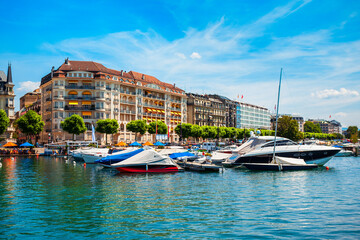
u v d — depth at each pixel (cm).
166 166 4578
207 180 3691
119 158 4741
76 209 2230
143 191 2944
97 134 11050
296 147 5034
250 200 2514
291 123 13062
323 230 1742
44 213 2119
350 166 5594
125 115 12125
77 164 5981
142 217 2019
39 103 12875
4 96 11100
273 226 1816
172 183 3456
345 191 2911
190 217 2012
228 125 19612
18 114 16988
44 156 8344
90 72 11138
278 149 5034
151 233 1708
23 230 1766
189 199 2566
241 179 3769
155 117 13388
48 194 2795
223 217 2006
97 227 1816
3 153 8525
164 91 13788
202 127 13512
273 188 3089
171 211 2166
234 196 2684
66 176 4072
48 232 1730
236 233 1698
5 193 2839
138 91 12656
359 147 10725
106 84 11444
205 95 18000
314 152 5069
